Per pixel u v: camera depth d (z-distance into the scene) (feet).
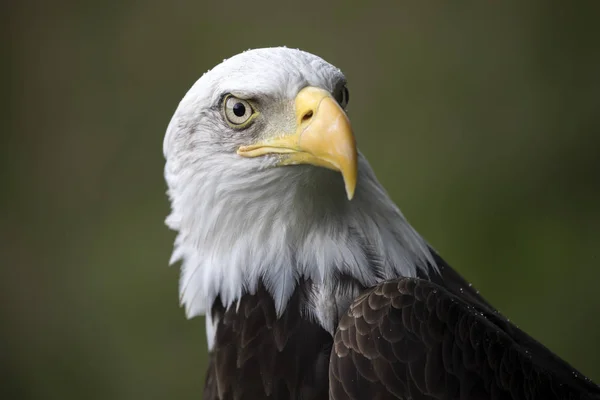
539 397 18.65
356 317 18.60
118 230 48.44
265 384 19.27
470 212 44.06
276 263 19.62
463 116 47.01
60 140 51.16
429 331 18.22
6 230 49.57
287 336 19.38
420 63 48.03
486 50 48.03
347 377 18.16
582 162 45.47
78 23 52.19
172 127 20.62
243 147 19.48
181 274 20.86
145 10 51.52
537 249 42.93
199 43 50.62
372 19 48.80
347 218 19.65
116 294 46.19
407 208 44.62
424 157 45.96
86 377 44.70
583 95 46.73
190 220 20.31
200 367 43.39
